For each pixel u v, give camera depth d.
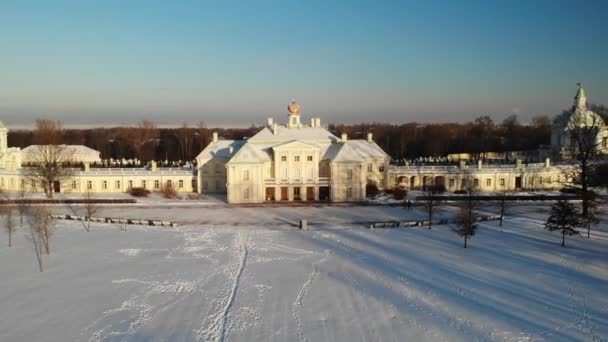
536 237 64.56
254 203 96.19
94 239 65.94
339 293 44.47
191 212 87.00
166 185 113.06
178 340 35.41
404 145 197.62
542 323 37.75
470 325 37.44
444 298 43.03
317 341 34.97
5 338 35.78
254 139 106.94
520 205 89.88
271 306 41.53
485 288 45.38
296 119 113.94
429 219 73.00
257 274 50.19
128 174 112.00
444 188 111.44
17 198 99.62
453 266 52.19
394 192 101.38
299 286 46.44
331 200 98.12
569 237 64.44
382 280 48.00
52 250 60.03
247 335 36.06
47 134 161.75
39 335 36.31
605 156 97.38
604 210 83.00
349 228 72.19
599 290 44.56
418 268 51.72
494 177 111.00
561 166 110.75
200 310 40.84
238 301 42.72
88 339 35.66
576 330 36.56
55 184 111.06
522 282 46.84
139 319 39.09
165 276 49.69
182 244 63.06
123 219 77.88
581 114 112.50
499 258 55.00
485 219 75.69
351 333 36.22
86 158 159.50
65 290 45.75
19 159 129.62
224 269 51.97
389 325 37.53
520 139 198.88
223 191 110.44
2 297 44.00
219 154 110.38
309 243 63.16
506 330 36.56
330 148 105.44
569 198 93.62
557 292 44.16
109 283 47.62
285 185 99.38
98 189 111.44
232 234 68.81
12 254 58.41
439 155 190.12
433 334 35.91
